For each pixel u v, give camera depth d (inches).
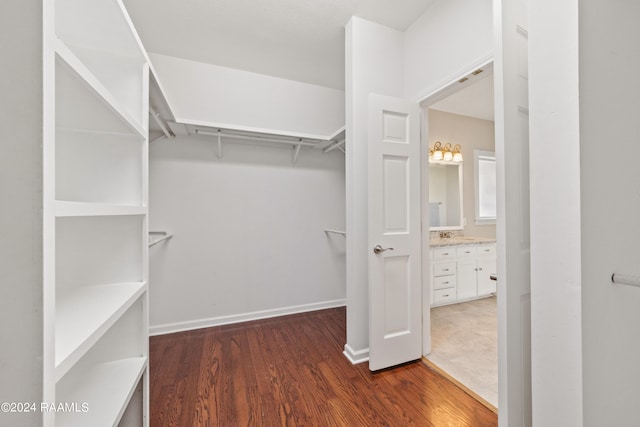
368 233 72.3
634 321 26.2
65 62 23.2
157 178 94.3
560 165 24.2
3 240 20.0
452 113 142.9
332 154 119.6
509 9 30.9
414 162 75.2
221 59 96.1
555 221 24.6
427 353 79.5
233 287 104.1
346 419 53.7
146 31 81.3
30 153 20.5
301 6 71.6
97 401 35.3
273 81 107.7
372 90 77.2
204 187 100.1
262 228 108.4
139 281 45.8
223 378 67.1
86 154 43.8
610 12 24.5
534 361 26.2
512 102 30.6
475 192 148.2
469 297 130.8
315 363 74.1
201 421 53.1
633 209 25.9
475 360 76.2
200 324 98.7
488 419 53.9
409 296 74.6
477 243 132.9
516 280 29.9
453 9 65.1
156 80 59.1
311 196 116.0
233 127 85.3
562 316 24.2
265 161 109.0
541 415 25.8
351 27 75.8
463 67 62.5
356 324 75.0
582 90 22.8
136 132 43.3
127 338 45.6
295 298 113.5
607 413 24.0
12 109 20.1
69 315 32.3
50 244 21.4
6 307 20.0
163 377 67.5
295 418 54.0
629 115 25.7
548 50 24.8
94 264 44.0
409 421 53.3
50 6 21.3
